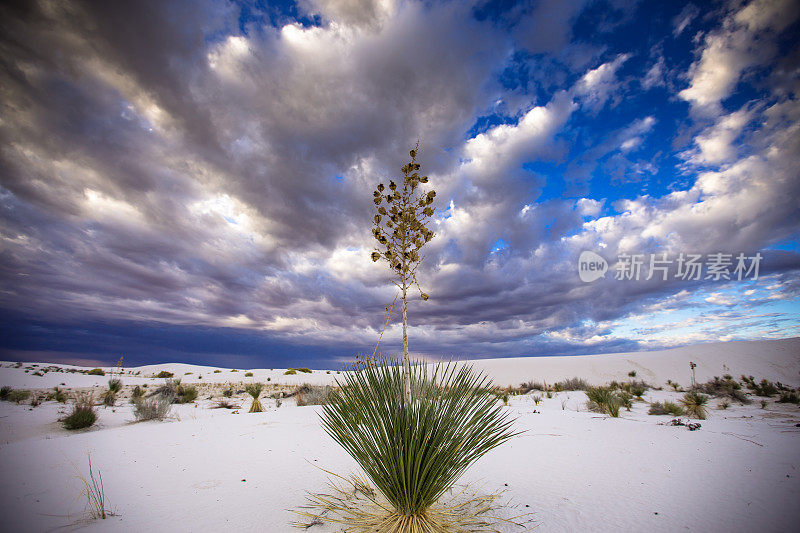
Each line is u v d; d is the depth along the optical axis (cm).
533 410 1303
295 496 408
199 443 712
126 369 4712
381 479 321
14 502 385
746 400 1545
